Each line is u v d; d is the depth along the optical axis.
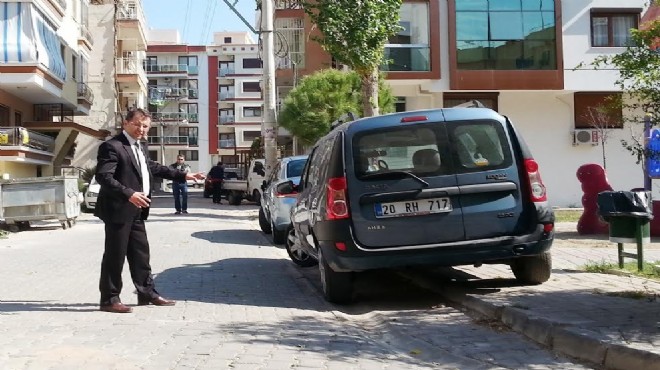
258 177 27.64
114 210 6.80
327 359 5.20
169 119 81.31
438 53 24.50
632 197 8.62
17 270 10.10
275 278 9.54
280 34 28.53
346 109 21.94
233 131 82.88
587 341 5.11
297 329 6.24
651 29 7.44
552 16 24.92
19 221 17.34
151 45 81.56
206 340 5.72
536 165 7.13
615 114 9.12
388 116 7.21
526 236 6.98
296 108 22.83
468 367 5.05
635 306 6.32
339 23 14.98
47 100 31.20
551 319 5.80
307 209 8.25
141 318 6.59
